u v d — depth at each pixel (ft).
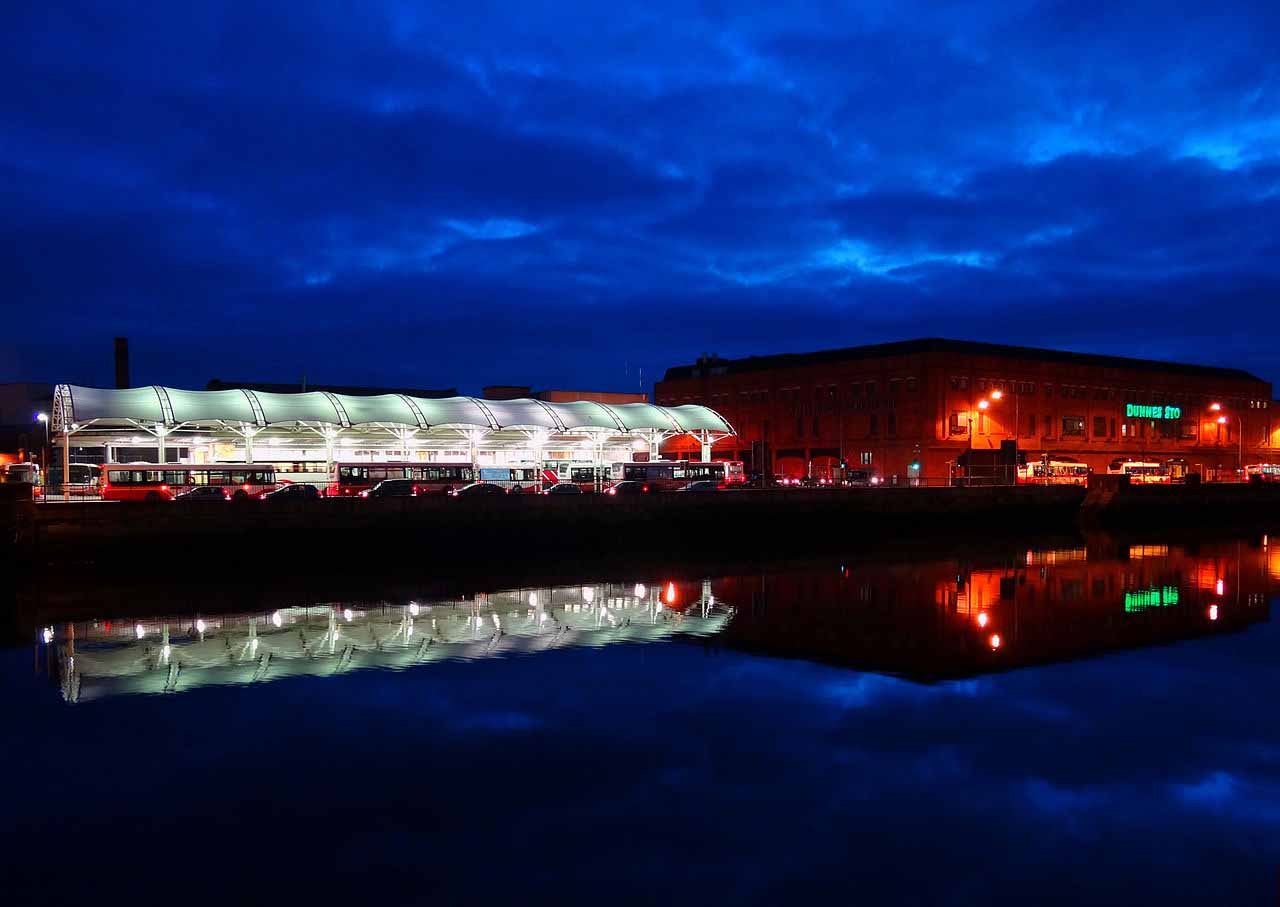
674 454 354.13
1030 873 39.99
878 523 215.31
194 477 198.49
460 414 230.68
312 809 46.52
